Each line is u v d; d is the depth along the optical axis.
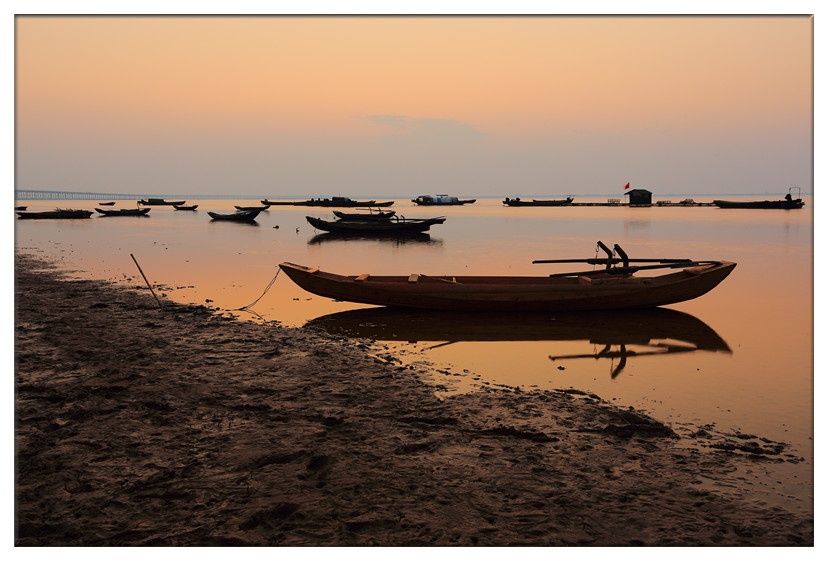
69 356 10.49
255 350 11.19
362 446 6.81
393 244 39.91
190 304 16.55
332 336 12.66
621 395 9.36
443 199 125.25
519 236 47.34
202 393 8.60
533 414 8.09
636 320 15.17
